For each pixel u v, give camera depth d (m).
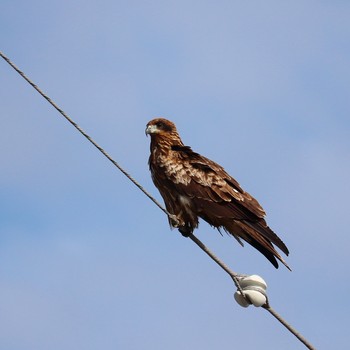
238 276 12.40
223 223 15.05
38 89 12.25
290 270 14.09
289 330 11.95
